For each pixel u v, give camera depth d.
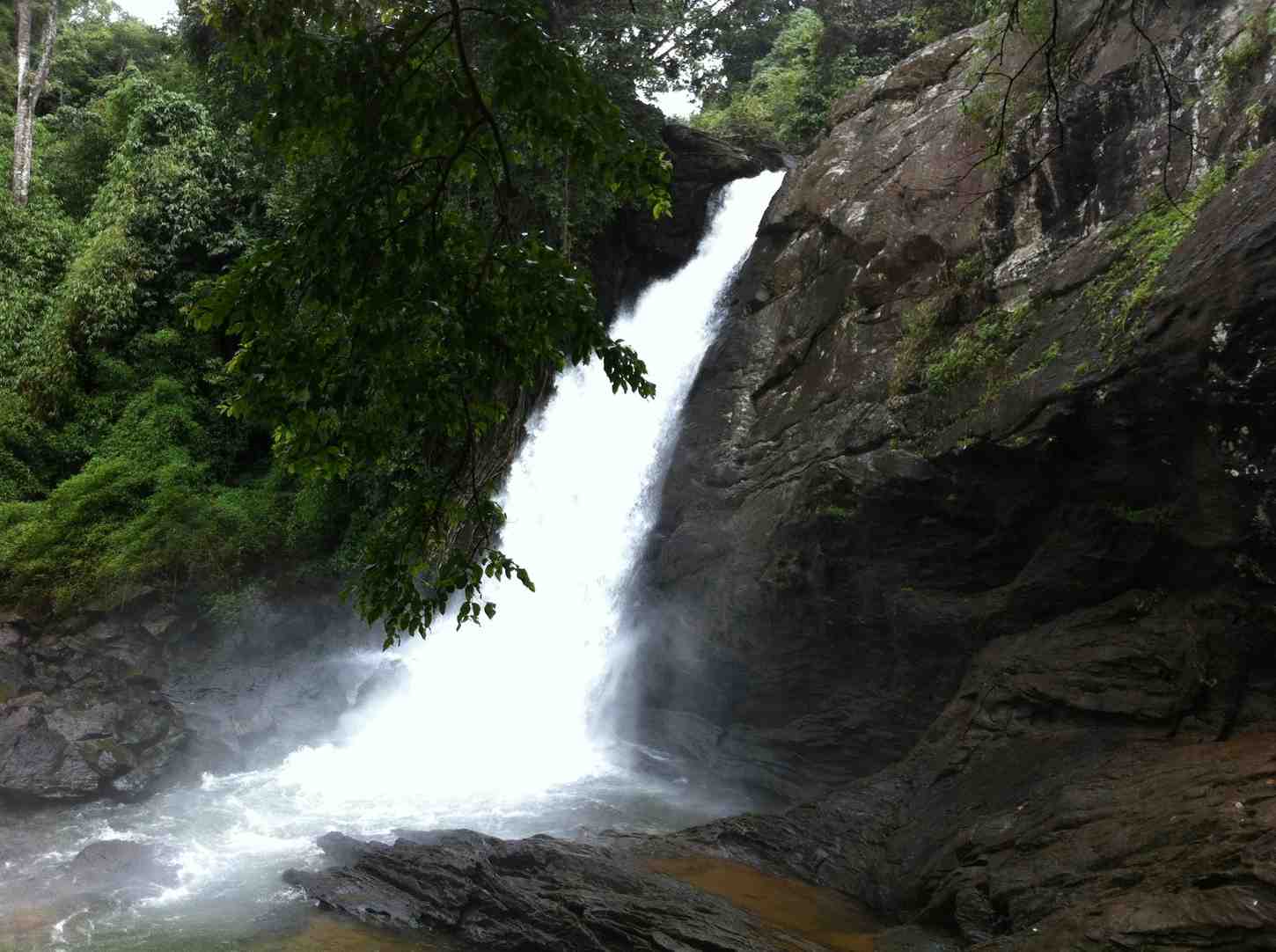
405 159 5.59
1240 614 8.44
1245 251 8.07
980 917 7.45
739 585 13.50
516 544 19.58
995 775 9.20
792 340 15.73
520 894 8.40
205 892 9.30
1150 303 9.12
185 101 23.00
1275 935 5.50
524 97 4.87
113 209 22.22
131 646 16.73
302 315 5.71
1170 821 6.96
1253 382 7.92
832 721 12.48
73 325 20.94
